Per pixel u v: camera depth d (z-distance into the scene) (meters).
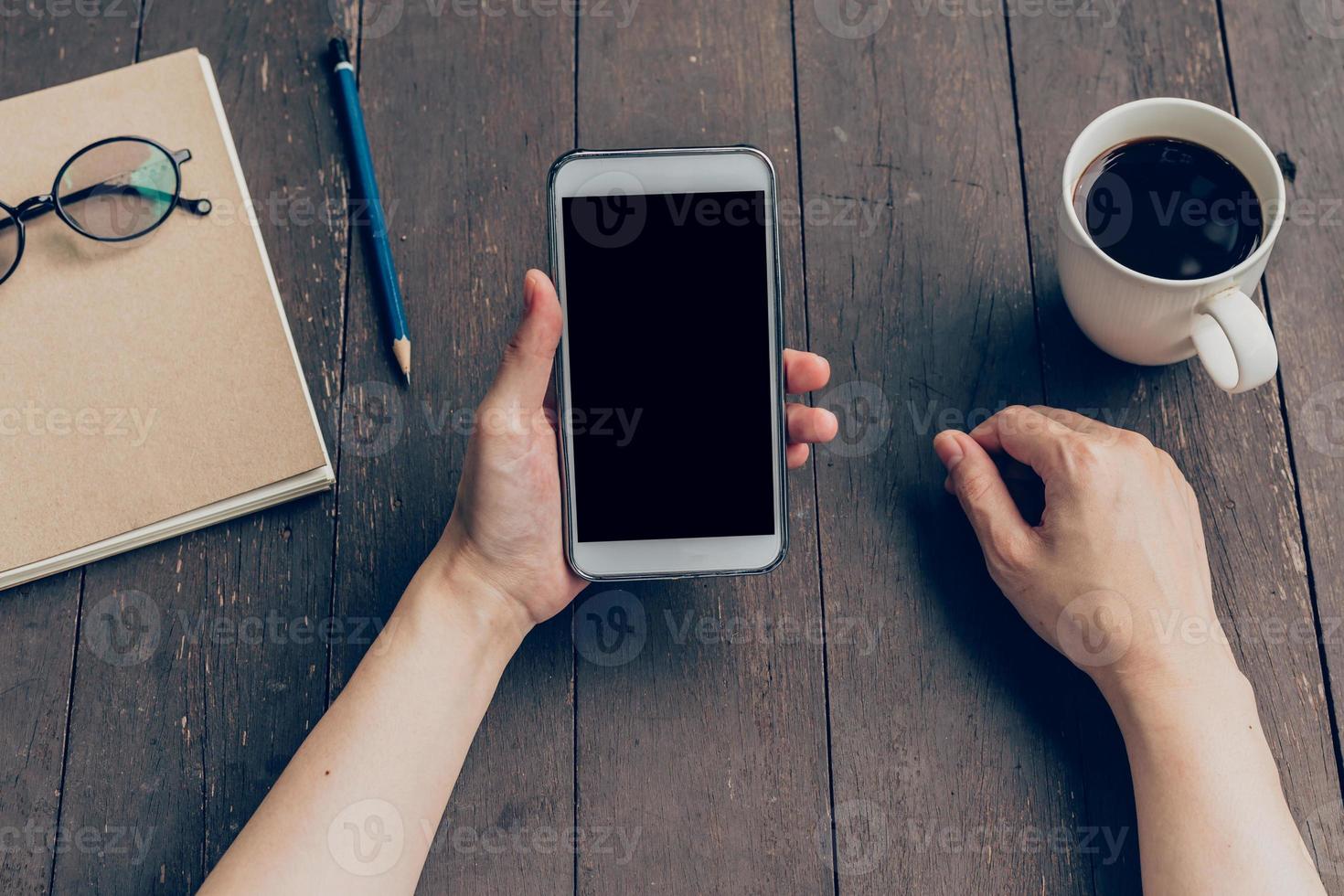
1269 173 0.64
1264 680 0.71
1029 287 0.76
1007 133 0.78
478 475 0.62
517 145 0.78
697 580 0.72
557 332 0.60
